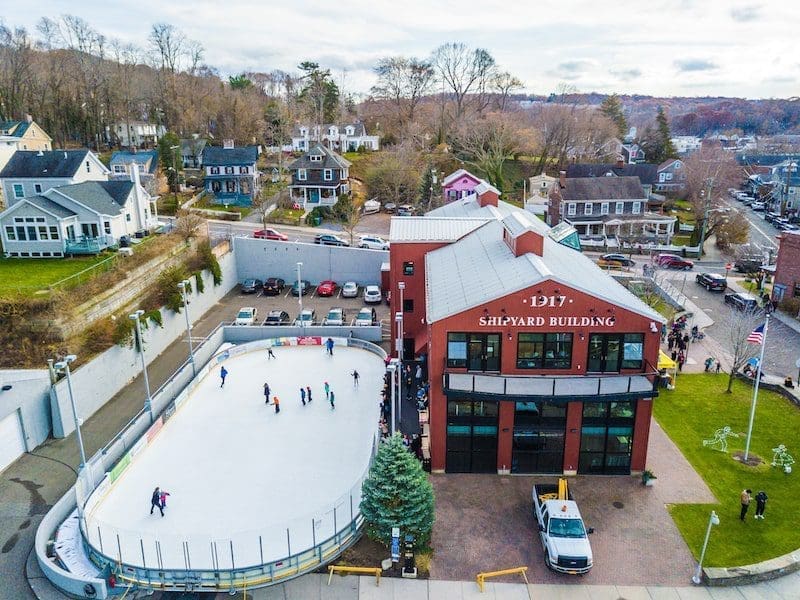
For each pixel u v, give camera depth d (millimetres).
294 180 82688
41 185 59938
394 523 23344
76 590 21969
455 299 30031
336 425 34812
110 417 36250
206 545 24016
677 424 33656
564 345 28625
